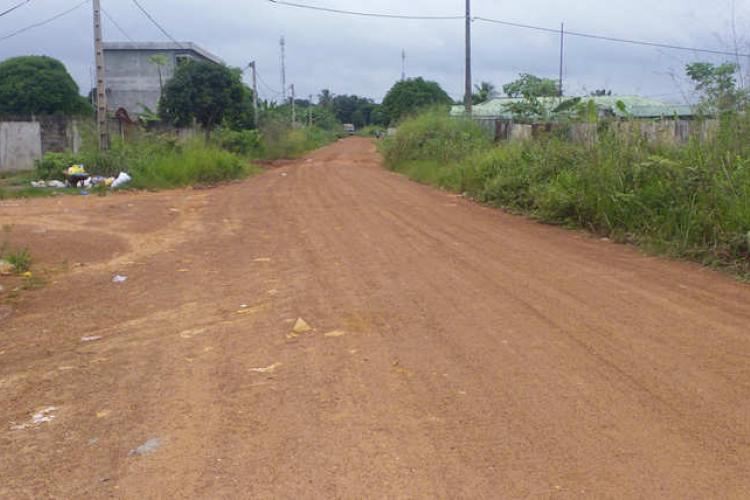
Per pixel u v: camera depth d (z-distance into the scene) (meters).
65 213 15.70
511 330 6.46
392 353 5.97
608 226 11.67
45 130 29.61
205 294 8.48
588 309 7.07
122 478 4.12
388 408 4.88
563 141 15.91
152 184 22.28
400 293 7.90
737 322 6.58
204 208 16.73
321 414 4.83
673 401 4.83
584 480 3.84
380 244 11.06
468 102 33.50
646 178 11.59
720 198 9.81
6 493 4.03
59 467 4.32
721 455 4.08
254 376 5.63
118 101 52.81
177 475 4.11
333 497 3.78
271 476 4.03
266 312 7.48
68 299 8.64
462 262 9.49
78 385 5.75
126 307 8.12
